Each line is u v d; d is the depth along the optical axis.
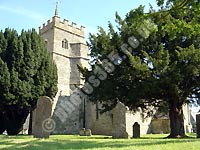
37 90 25.98
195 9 8.69
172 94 20.14
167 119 39.00
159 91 19.30
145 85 18.77
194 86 20.39
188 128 43.38
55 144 11.52
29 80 25.67
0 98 24.12
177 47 19.27
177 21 10.47
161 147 9.56
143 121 36.00
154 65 18.89
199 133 18.39
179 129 21.27
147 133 38.59
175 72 18.25
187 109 43.41
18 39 26.41
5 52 25.66
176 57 19.69
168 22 12.60
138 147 9.59
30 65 25.89
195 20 10.10
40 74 26.72
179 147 9.56
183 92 20.34
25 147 10.24
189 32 10.34
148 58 19.38
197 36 19.91
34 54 26.61
